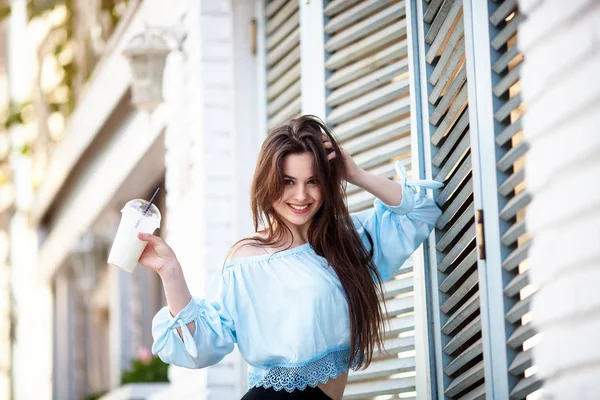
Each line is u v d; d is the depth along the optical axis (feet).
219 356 9.16
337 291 9.27
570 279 7.84
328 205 9.30
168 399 18.99
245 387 15.17
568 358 7.88
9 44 41.52
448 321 9.84
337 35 12.03
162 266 8.95
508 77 8.72
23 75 40.98
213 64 15.80
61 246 37.14
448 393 9.86
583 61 7.57
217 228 15.64
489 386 9.05
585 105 7.55
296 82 13.79
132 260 8.93
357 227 10.02
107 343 43.09
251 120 15.53
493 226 9.01
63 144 31.07
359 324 9.20
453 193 9.90
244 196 15.47
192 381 16.39
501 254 8.92
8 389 43.42
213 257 15.55
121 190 27.12
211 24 15.87
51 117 37.04
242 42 15.61
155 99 17.65
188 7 16.71
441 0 10.02
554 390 8.08
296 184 9.11
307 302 9.07
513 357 8.84
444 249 10.05
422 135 10.30
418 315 10.28
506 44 9.05
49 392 43.32
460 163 9.98
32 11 33.73
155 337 8.98
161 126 19.94
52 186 34.68
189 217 16.74
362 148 11.37
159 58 17.57
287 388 9.05
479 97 9.18
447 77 9.82
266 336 9.14
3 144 41.42
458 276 9.72
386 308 9.99
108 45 23.56
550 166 8.09
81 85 32.01
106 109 24.57
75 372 43.60
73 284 42.98
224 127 15.75
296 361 9.04
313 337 9.04
